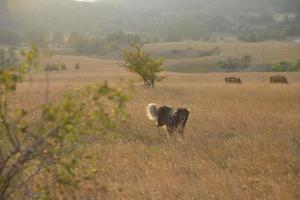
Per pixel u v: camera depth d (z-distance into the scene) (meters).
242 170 12.92
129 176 12.36
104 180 11.74
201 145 16.28
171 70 137.50
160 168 12.82
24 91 31.67
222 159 14.64
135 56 41.41
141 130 18.97
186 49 183.50
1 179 6.77
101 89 6.39
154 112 18.72
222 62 135.50
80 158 7.66
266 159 13.95
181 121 18.14
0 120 6.69
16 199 8.47
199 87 40.72
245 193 10.70
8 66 6.22
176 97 31.27
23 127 6.68
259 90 35.34
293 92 32.91
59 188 7.57
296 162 13.72
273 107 25.28
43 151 6.91
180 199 10.51
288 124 20.31
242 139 17.08
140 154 14.45
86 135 6.88
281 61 132.88
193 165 13.24
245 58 135.38
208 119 21.53
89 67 123.12
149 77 41.38
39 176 9.77
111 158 13.55
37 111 20.52
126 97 6.46
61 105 6.34
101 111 6.53
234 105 26.05
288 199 10.45
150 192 10.77
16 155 7.12
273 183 11.43
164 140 17.28
